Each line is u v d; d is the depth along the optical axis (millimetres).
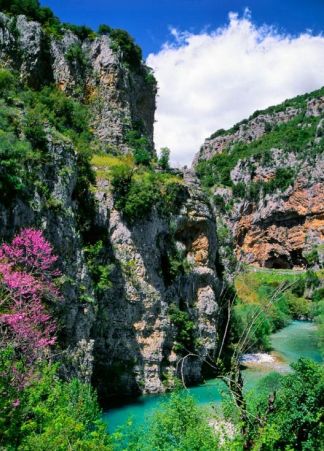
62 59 64438
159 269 49656
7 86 42469
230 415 19531
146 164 58312
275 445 19203
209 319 53438
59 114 55719
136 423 35188
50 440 14672
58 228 35000
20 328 19750
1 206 29844
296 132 190125
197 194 56156
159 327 47562
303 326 91625
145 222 48594
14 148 32156
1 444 13852
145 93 76688
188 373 48844
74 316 34875
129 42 71750
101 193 46812
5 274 21719
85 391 25375
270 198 163625
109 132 63844
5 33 58531
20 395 15695
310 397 20109
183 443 20531
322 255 141125
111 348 44156
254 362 57094
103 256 44781
